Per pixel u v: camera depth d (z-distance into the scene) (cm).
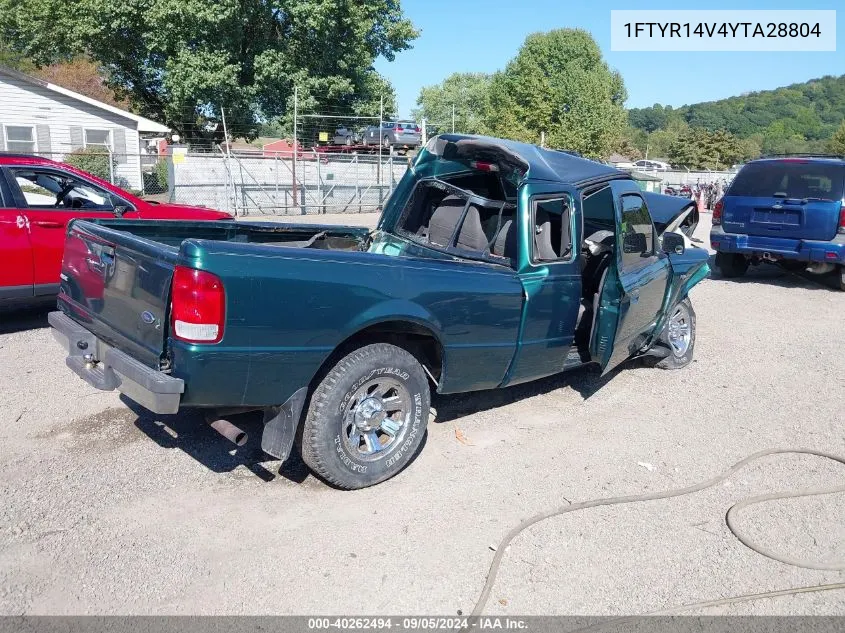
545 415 530
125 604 296
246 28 2919
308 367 362
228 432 359
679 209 835
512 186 533
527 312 461
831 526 379
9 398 516
